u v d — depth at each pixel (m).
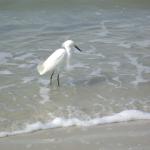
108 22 20.09
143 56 15.05
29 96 11.85
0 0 23.28
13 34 17.98
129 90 12.20
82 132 9.62
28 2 23.22
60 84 12.73
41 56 15.19
